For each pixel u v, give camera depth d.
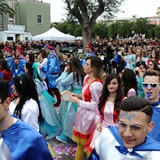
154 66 4.77
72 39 20.38
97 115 2.97
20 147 1.51
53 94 6.89
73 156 3.88
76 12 21.72
